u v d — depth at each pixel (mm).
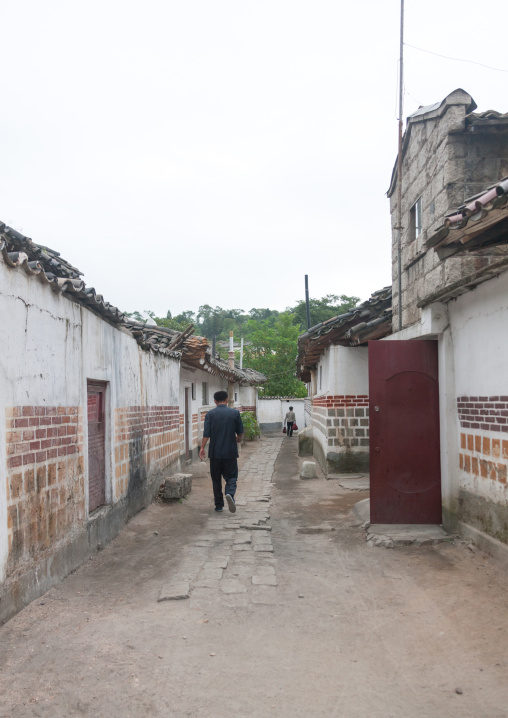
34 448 4523
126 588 4977
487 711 3031
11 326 4129
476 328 5918
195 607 4508
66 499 5215
